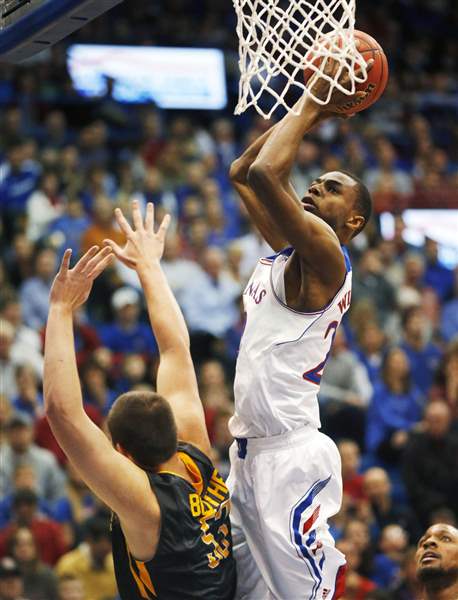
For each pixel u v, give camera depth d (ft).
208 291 72.28
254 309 24.84
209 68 99.60
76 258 71.92
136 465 22.77
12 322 63.36
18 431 54.13
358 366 66.95
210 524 23.26
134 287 72.33
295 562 24.14
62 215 75.41
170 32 103.45
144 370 63.72
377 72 23.81
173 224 77.71
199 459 23.77
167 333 25.34
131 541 22.48
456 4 123.24
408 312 72.02
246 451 24.99
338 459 25.07
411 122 101.81
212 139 90.43
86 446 21.44
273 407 24.22
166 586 22.74
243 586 24.86
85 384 60.75
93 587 49.42
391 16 119.55
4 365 60.08
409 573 47.98
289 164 22.86
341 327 68.18
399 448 64.34
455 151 104.47
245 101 23.91
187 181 83.30
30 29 26.18
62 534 51.47
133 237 26.30
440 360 68.28
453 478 58.49
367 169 91.40
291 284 24.36
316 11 23.41
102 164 84.84
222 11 110.01
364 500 56.49
